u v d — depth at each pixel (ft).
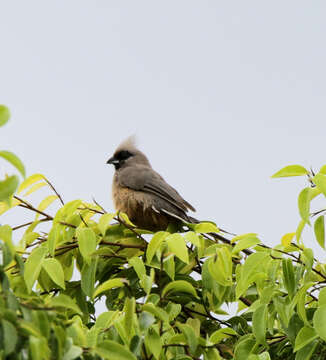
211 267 22.99
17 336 14.20
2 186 13.96
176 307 23.13
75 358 15.67
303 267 22.47
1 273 15.81
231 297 26.08
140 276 22.30
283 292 22.63
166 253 23.94
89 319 27.25
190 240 22.76
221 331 22.88
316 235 22.62
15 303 14.96
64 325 16.24
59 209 24.43
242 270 21.44
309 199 21.38
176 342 21.63
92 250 22.72
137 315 20.48
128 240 26.27
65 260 25.80
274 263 22.16
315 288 23.54
